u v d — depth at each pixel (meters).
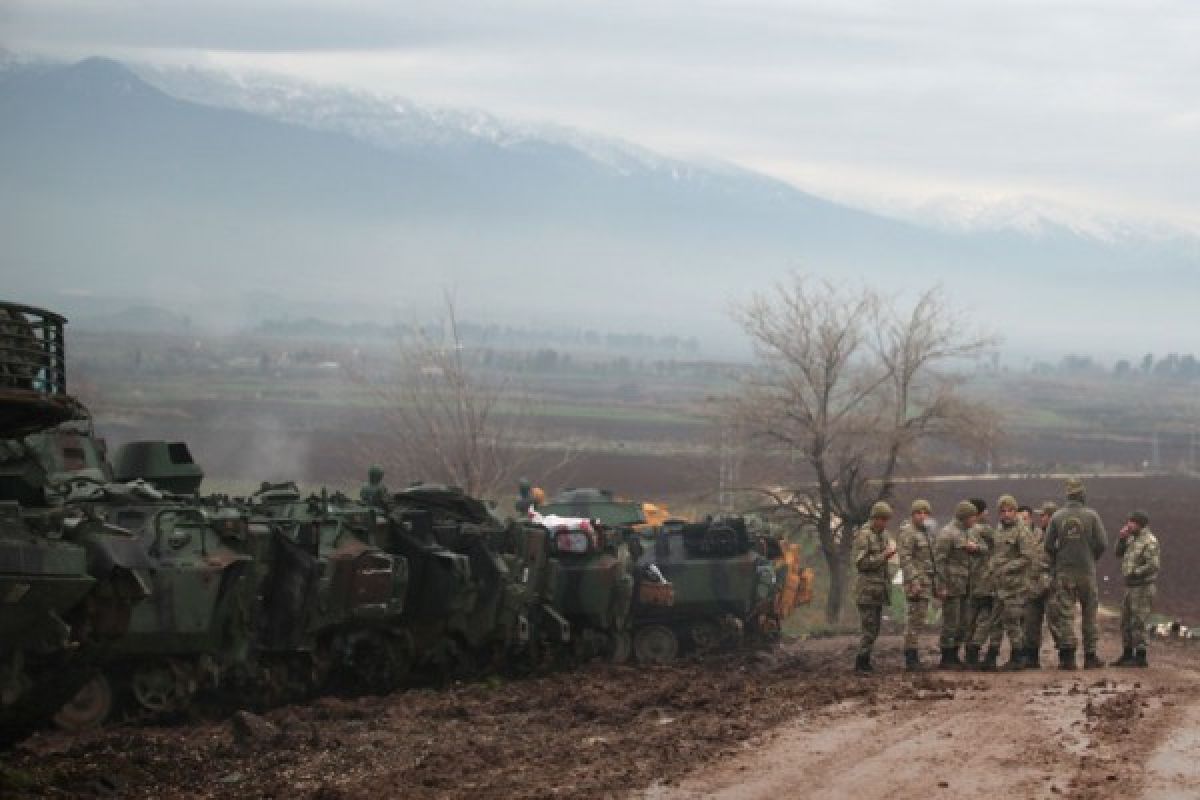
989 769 17.08
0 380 17.61
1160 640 38.44
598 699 23.78
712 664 32.25
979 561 28.33
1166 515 100.94
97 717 22.05
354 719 22.14
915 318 61.50
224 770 17.47
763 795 15.70
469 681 29.25
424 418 59.31
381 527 27.23
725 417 62.06
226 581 22.73
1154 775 16.78
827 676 27.41
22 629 18.53
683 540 35.09
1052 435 193.62
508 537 29.78
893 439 59.94
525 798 15.49
